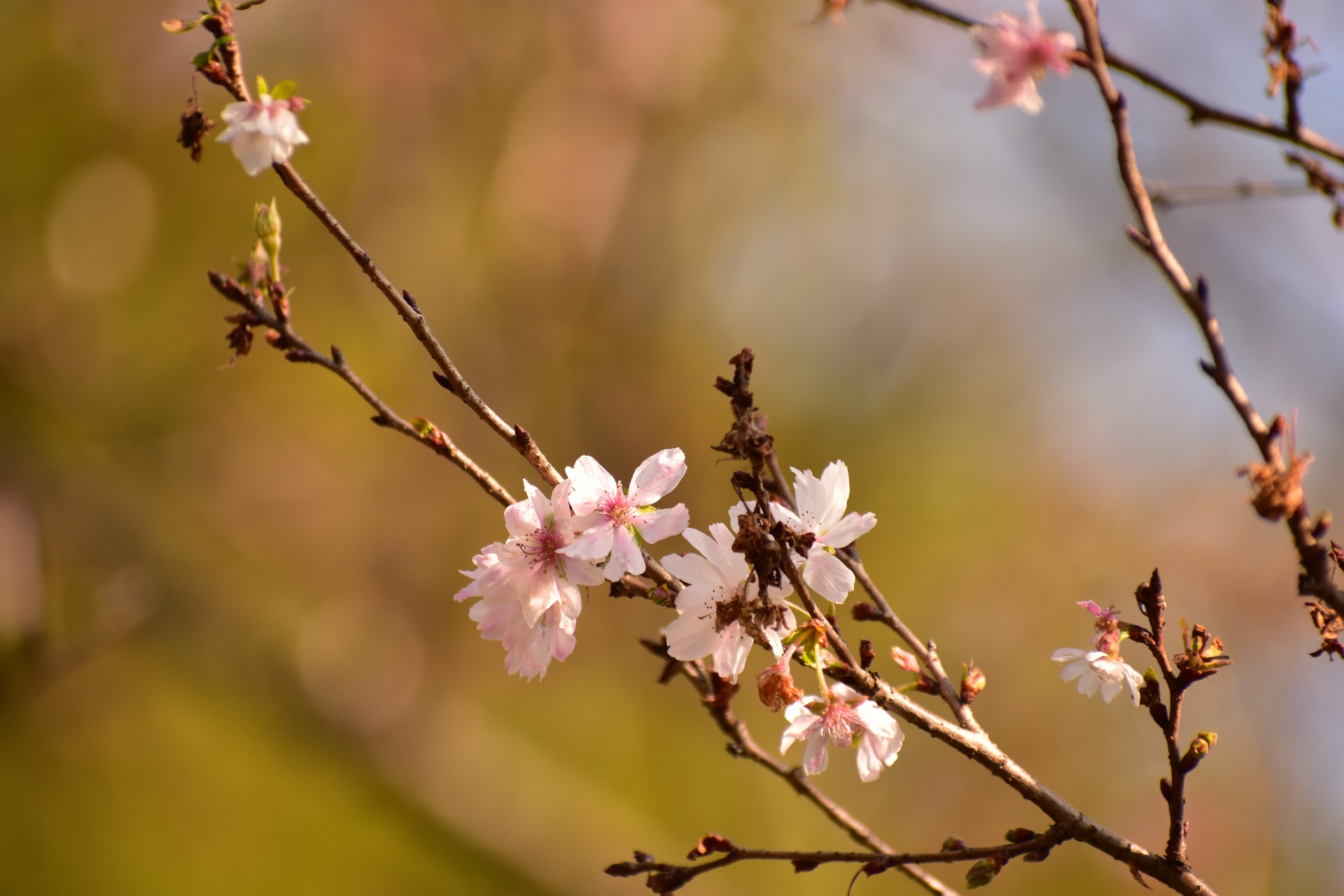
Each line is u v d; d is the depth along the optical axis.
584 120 6.71
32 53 5.57
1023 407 6.96
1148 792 5.80
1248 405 1.21
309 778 6.41
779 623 1.35
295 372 6.10
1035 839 1.44
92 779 5.99
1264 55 1.76
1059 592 6.42
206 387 5.99
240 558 5.81
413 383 6.30
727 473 6.51
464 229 6.51
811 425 6.75
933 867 5.26
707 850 1.52
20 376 5.61
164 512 5.71
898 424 6.82
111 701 5.89
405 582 6.11
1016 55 1.42
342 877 6.29
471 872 5.44
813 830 5.99
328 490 6.07
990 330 7.01
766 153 7.12
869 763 1.38
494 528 6.29
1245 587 6.25
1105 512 6.64
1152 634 1.50
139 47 5.66
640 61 6.74
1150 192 2.34
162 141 5.80
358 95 6.20
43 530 5.34
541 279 6.59
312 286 6.17
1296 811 5.84
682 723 6.36
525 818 5.49
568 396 6.55
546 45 6.58
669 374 6.70
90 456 5.68
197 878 6.07
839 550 1.64
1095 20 1.39
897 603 6.35
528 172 6.61
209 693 5.73
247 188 5.95
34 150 5.66
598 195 6.71
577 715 6.29
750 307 6.99
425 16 6.21
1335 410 6.02
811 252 7.09
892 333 6.99
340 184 6.20
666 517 1.41
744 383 1.35
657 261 6.87
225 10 1.47
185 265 5.93
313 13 5.96
